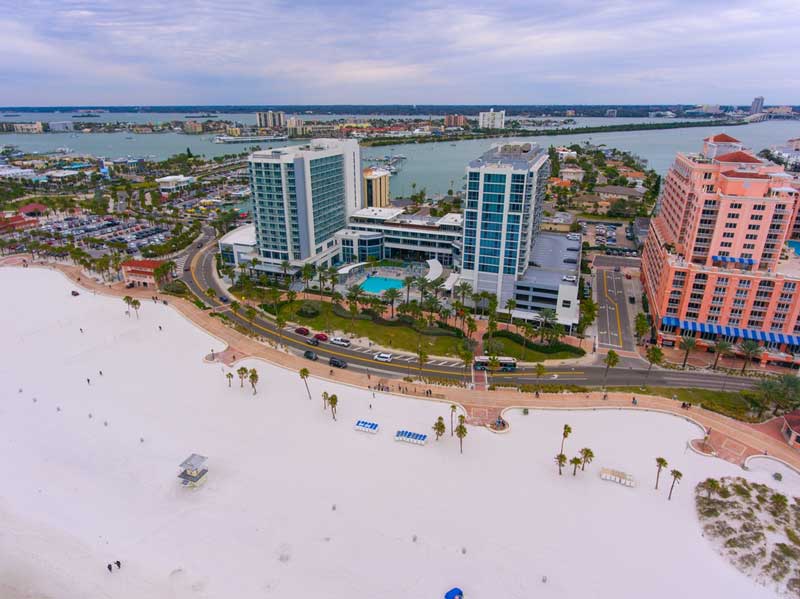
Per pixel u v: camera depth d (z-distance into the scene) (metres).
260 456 118.88
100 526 99.38
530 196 183.50
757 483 109.00
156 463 116.62
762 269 161.62
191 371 156.62
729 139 194.62
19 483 110.25
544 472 113.31
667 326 169.25
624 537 96.75
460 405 137.38
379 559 91.62
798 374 140.12
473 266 193.00
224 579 87.88
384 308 190.38
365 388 146.25
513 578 87.94
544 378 150.88
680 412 133.12
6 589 86.31
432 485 109.56
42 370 156.75
